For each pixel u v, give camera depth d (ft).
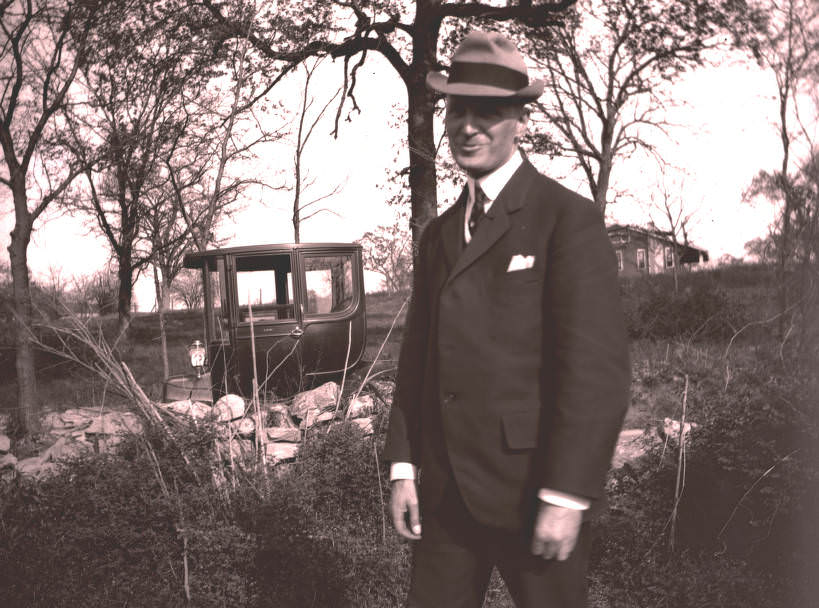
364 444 14.61
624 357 4.94
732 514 11.72
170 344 41.04
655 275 69.15
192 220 43.04
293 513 12.76
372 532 13.30
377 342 39.47
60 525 11.88
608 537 12.19
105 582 11.55
